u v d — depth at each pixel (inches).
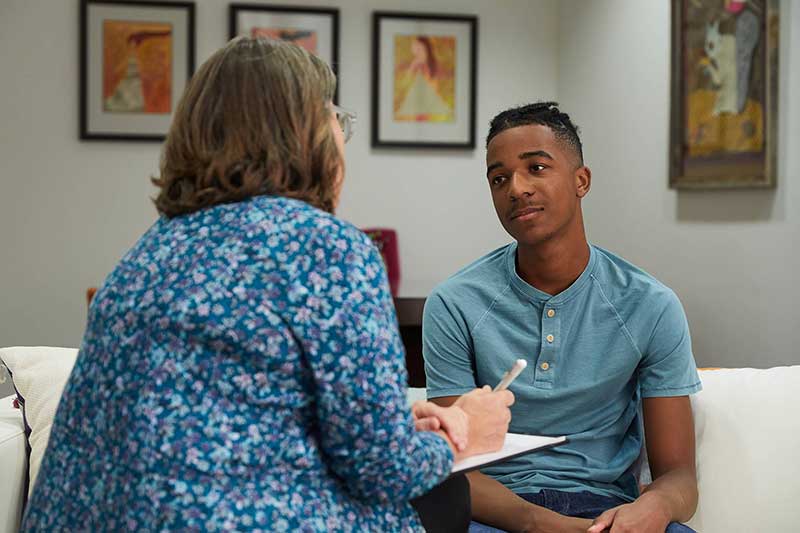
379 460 49.1
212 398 47.8
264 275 48.6
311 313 48.3
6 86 204.1
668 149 170.6
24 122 205.0
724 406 87.0
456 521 64.9
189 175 53.0
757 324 148.9
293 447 48.8
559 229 80.5
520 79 219.9
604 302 82.2
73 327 206.8
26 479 89.7
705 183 159.3
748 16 148.4
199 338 48.0
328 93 54.9
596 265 83.5
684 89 164.6
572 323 82.0
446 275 218.1
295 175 52.9
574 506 77.9
